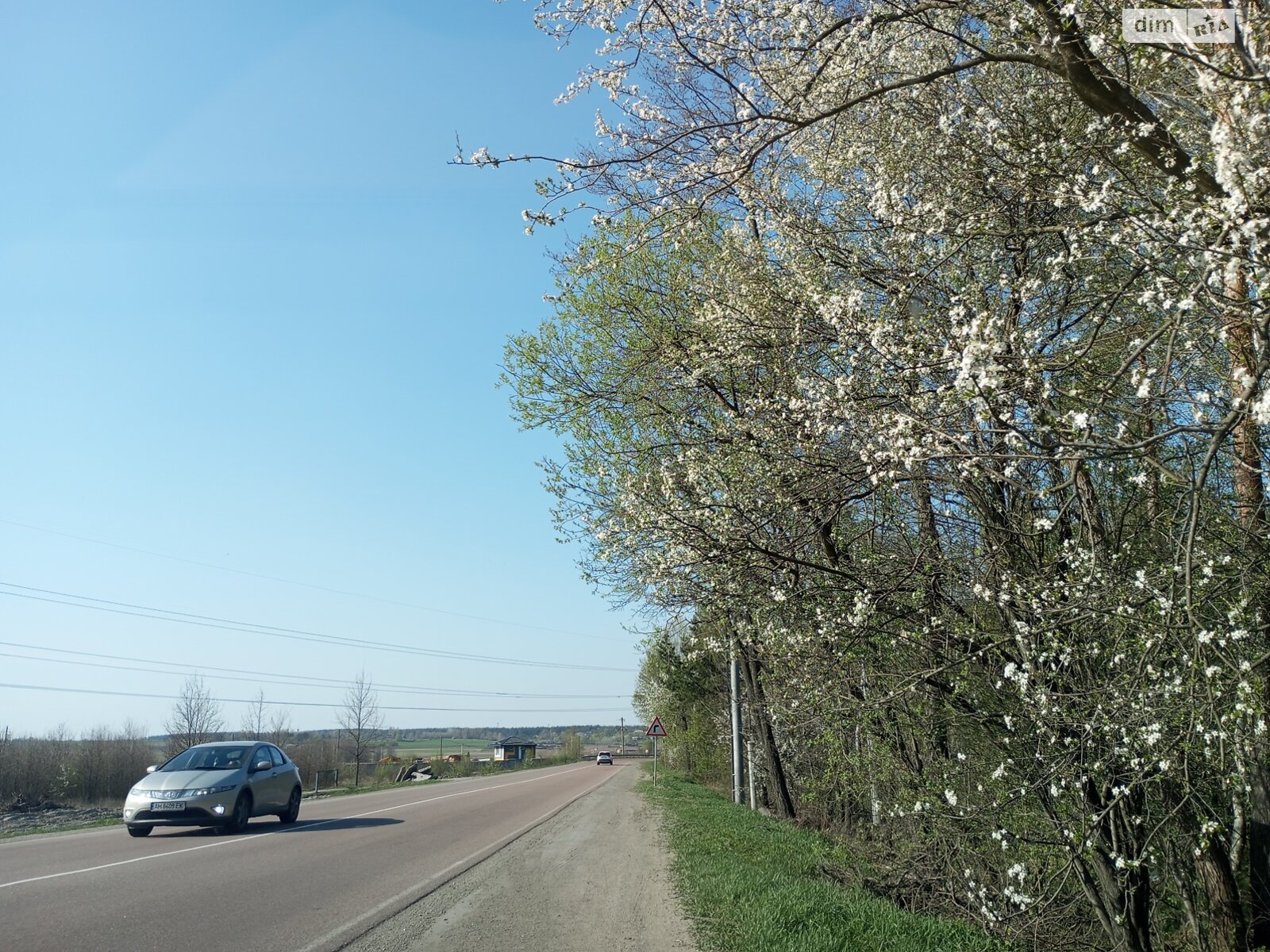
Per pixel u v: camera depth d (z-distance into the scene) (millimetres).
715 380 10672
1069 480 6086
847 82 7508
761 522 9070
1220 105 5113
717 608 10672
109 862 10312
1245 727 5801
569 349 12703
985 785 7879
